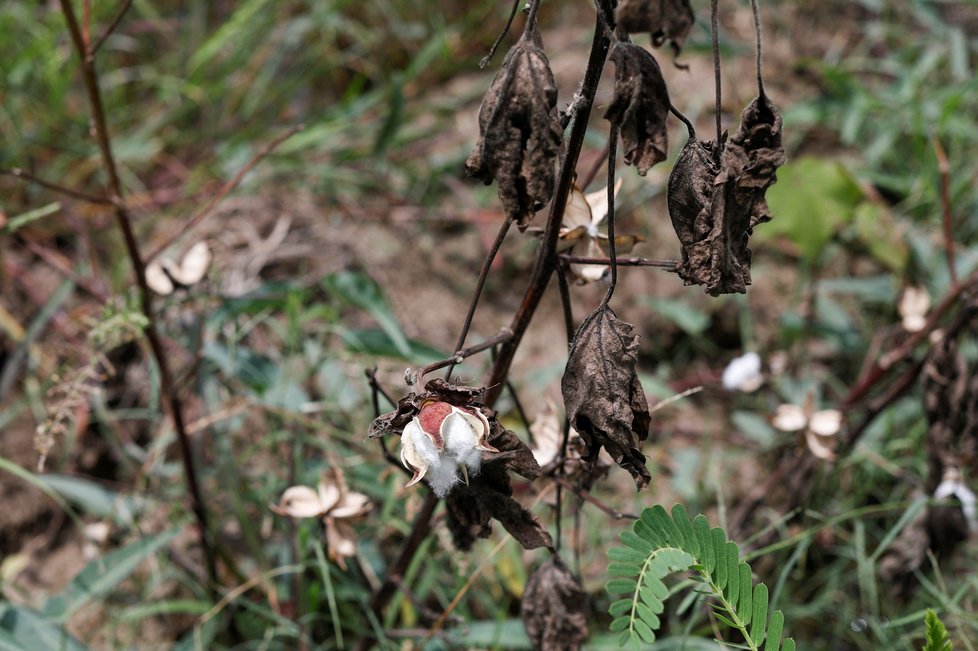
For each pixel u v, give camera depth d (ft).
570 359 4.43
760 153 4.28
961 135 7.27
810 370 6.65
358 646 5.45
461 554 5.16
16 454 6.15
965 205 7.05
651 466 6.10
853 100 7.36
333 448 5.75
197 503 5.54
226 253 6.96
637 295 6.88
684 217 4.36
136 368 6.31
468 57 8.46
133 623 5.78
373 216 7.28
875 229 6.63
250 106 8.02
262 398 5.75
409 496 5.42
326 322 6.59
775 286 6.95
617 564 4.50
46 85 7.83
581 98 4.35
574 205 4.62
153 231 7.17
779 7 8.36
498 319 6.82
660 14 4.14
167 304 5.48
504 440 4.39
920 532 5.58
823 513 5.94
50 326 6.59
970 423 5.41
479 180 4.31
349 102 7.89
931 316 5.68
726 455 6.13
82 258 6.98
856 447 5.99
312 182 7.46
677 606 5.58
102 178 7.47
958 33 7.89
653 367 6.79
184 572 5.74
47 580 5.97
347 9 8.71
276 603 5.57
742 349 6.82
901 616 5.69
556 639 4.86
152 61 8.43
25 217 5.38
